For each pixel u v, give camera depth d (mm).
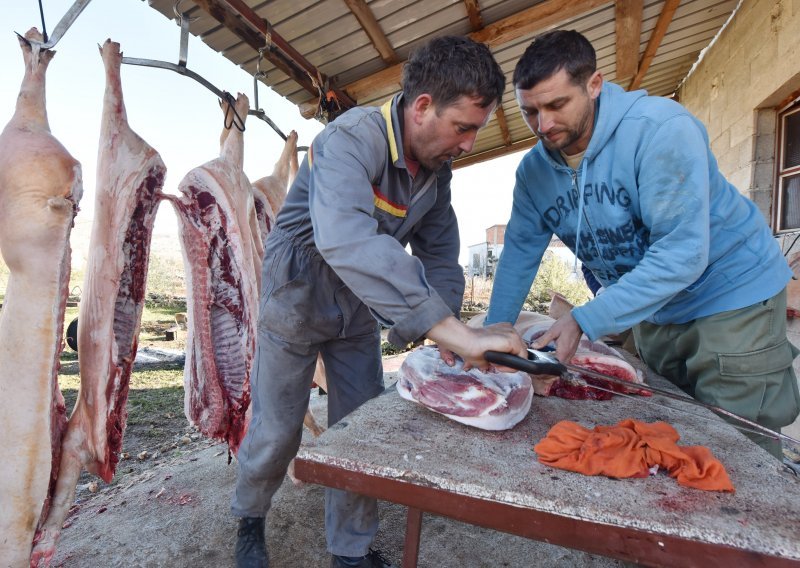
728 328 1801
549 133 1657
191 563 2105
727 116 4578
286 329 1689
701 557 898
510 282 2215
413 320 1181
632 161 1642
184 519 2412
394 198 1598
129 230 1954
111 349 1797
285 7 2582
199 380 2232
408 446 1279
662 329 2086
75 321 2879
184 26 2064
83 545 2221
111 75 1791
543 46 1531
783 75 3539
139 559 2127
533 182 2053
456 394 1429
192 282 2225
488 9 2986
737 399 1831
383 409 1562
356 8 2680
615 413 1586
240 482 1846
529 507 1019
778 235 3902
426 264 2053
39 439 1578
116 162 1804
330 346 1940
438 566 2090
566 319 1569
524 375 1585
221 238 2264
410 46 3211
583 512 979
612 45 4000
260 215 2779
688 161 1499
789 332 3514
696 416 1554
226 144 2393
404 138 1495
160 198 2025
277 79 3287
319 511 2516
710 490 1057
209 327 2223
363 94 3578
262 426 1761
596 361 1732
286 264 1696
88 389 1771
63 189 1567
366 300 1220
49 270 1566
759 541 877
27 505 1573
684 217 1508
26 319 1554
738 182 4336
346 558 1835
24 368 1555
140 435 3975
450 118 1320
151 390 5328
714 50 4883
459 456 1228
